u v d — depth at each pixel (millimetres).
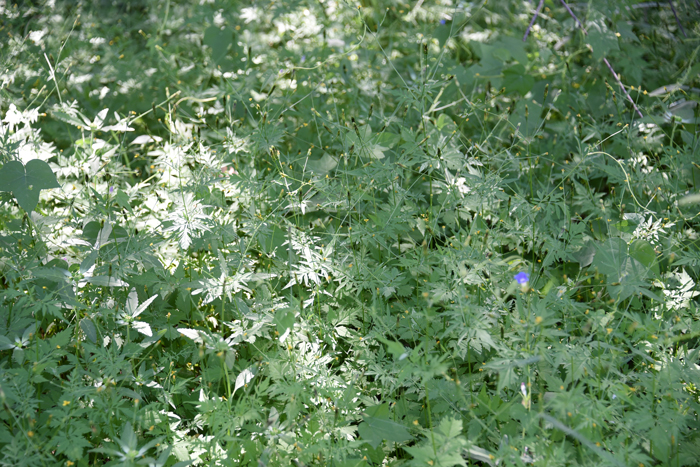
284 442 1949
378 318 2279
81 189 2787
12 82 3678
